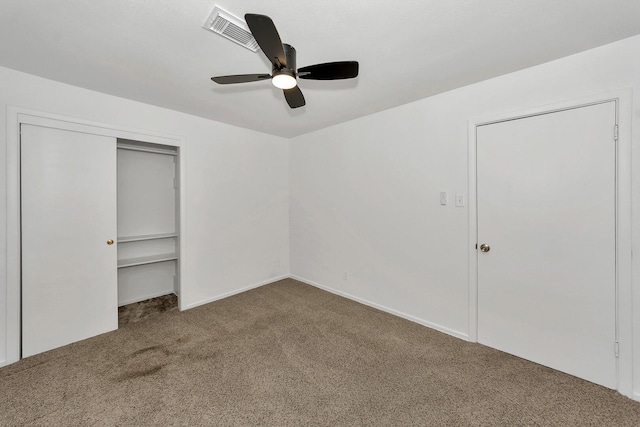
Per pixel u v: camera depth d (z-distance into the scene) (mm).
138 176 3117
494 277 2184
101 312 2469
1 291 1993
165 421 1499
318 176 3678
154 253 3256
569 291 1854
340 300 3287
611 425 1454
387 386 1775
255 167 3709
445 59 1855
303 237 3949
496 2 1326
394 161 2807
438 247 2496
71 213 2301
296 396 1689
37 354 2143
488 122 2158
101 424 1478
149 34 1595
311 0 1298
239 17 1438
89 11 1396
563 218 1862
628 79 1620
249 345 2277
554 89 1865
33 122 2102
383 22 1471
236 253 3518
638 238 1614
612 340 1710
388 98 2545
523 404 1607
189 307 3055
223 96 2504
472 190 2254
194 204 3090
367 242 3104
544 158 1922
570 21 1464
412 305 2711
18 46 1717
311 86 2283
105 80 2188
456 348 2215
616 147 1665
